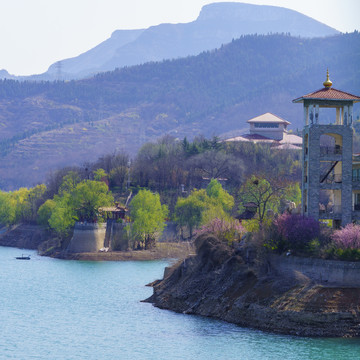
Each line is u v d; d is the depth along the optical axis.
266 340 183.00
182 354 175.88
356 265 193.00
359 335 183.75
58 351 183.38
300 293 194.00
